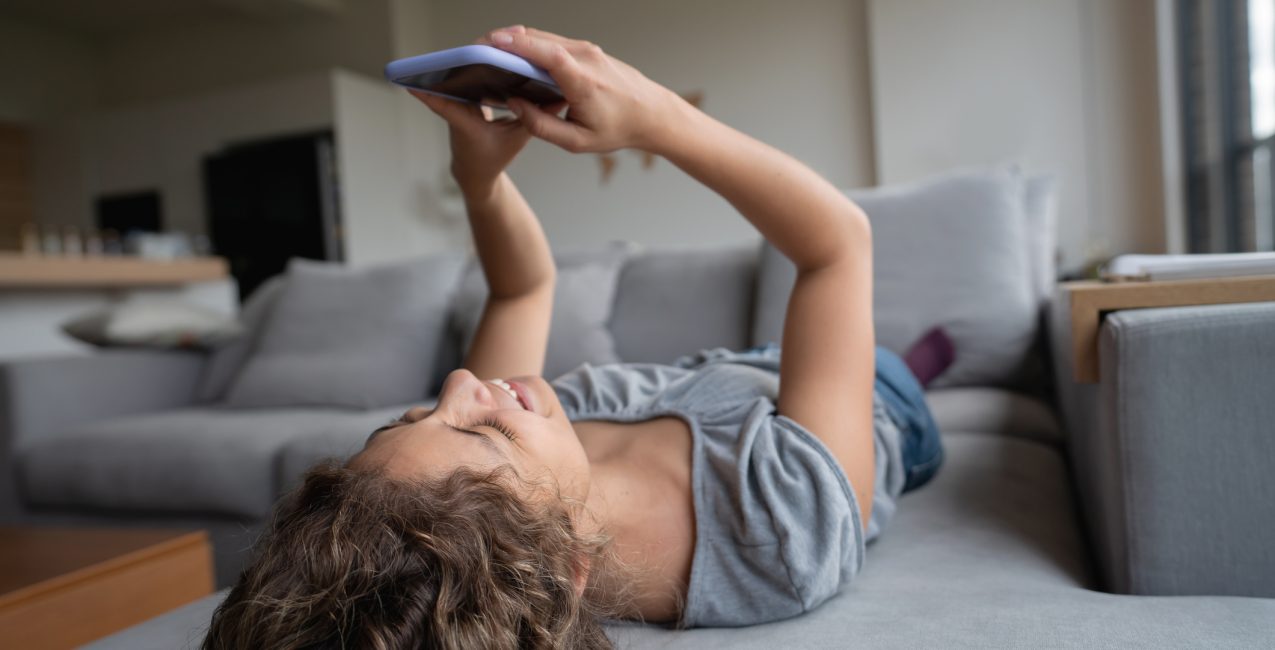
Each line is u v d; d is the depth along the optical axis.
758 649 0.72
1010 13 4.37
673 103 0.75
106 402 2.33
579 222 5.49
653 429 0.93
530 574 0.62
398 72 0.65
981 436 1.50
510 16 5.67
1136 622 0.68
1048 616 0.71
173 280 3.27
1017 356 1.81
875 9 4.61
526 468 0.71
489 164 0.84
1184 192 3.89
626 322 2.21
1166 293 0.83
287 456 1.79
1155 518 0.79
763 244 2.04
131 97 6.86
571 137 0.71
